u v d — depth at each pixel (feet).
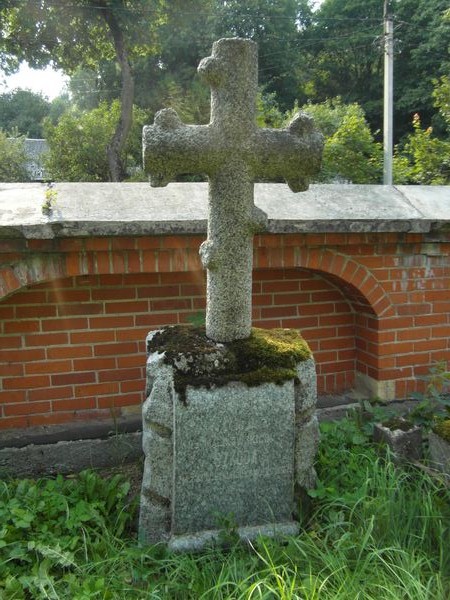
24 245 9.89
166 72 78.54
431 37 76.89
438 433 10.00
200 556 8.21
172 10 61.98
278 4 88.17
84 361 11.39
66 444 11.07
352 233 11.68
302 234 11.35
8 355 10.99
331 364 13.33
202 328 9.27
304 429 8.79
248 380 8.26
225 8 85.61
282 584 7.13
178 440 8.16
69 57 62.64
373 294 12.34
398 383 12.87
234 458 8.38
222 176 8.09
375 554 7.34
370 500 8.75
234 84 7.89
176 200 11.35
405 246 12.46
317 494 8.82
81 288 11.17
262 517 8.60
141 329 11.62
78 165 58.95
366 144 33.68
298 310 12.84
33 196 11.04
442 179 28.96
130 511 9.46
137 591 7.51
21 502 9.23
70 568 8.03
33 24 57.93
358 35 89.30
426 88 77.20
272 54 88.33
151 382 8.31
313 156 8.40
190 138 7.84
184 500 8.31
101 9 56.13
